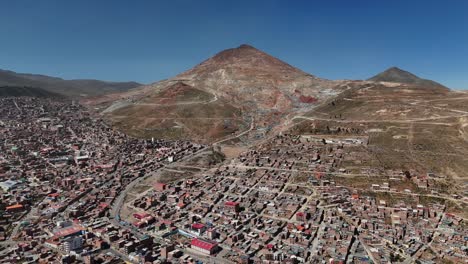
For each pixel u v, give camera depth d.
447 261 196.38
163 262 199.38
